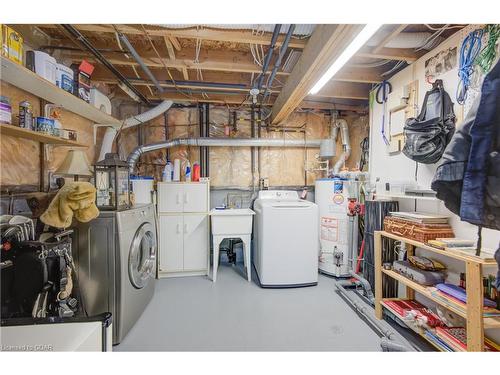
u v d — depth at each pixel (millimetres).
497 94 1198
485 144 1225
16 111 1719
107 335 958
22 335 852
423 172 2027
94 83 2777
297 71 2232
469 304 1321
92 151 2744
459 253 1420
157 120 3689
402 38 1901
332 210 3209
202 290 2760
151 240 2541
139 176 3318
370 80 2584
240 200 3826
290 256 2830
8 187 1669
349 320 2129
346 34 1472
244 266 3586
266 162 3895
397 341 1740
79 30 1885
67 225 1593
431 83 1935
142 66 2244
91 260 1848
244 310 2307
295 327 2020
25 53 1566
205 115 3729
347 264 3109
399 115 2281
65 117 2305
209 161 3779
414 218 1834
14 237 1351
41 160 1969
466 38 1649
